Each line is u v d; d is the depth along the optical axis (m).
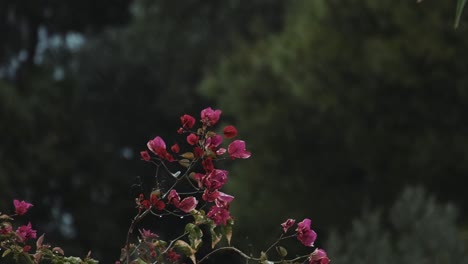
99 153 25.81
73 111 25.33
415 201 11.59
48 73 25.25
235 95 19.31
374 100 17.94
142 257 3.07
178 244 3.03
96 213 25.23
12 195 22.31
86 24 27.86
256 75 19.14
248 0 27.88
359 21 18.08
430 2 17.34
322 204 18.66
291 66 18.56
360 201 18.44
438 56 17.19
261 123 18.78
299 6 20.83
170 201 3.01
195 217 3.02
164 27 29.41
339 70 18.11
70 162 24.25
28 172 22.95
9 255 3.32
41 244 3.21
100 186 25.66
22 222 23.34
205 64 28.67
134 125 29.88
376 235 11.37
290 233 16.80
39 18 27.08
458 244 11.10
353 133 18.00
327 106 18.08
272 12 27.73
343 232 18.58
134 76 29.78
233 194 18.77
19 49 27.09
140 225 18.95
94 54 29.95
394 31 17.88
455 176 17.75
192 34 29.16
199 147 3.00
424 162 17.62
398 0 17.59
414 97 17.67
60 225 24.81
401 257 11.03
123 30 30.06
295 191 18.70
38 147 23.30
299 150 18.78
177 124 29.38
